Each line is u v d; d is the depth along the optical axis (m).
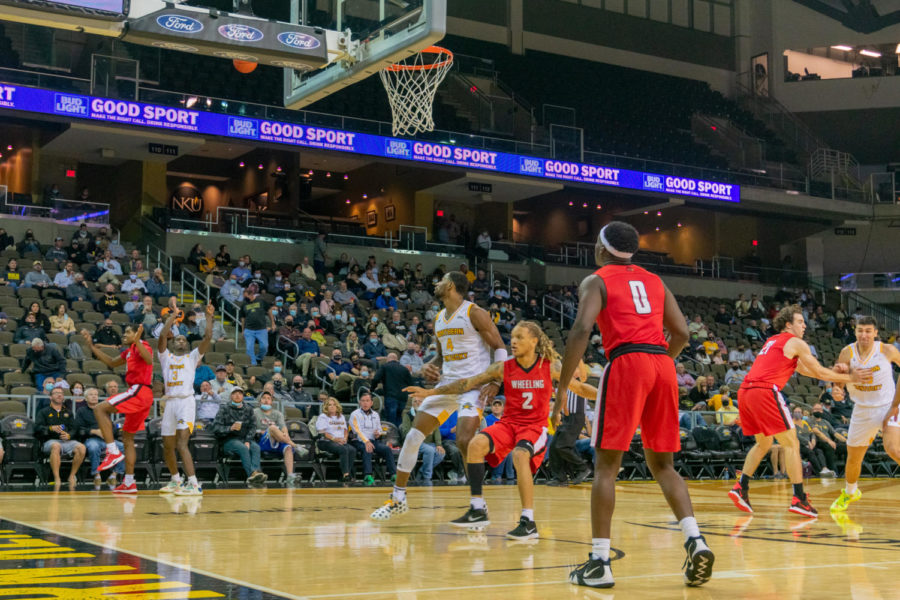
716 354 21.98
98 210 20.47
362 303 20.36
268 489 10.48
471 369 6.34
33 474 11.82
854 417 8.12
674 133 30.06
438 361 6.59
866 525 6.80
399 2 9.83
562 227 31.77
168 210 21.64
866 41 33.44
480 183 25.75
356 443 12.70
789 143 32.12
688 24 34.91
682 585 3.84
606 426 3.95
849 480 8.26
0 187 19.42
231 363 13.73
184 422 9.09
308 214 29.22
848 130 34.06
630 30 33.72
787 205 28.75
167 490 9.42
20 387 12.24
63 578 3.80
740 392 8.00
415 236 24.77
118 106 19.69
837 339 26.88
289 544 5.06
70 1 8.44
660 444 4.02
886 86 33.16
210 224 22.02
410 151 22.94
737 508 8.49
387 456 12.66
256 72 24.67
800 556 4.87
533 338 5.83
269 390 12.37
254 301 16.19
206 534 5.50
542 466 13.68
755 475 15.51
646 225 32.69
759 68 35.00
